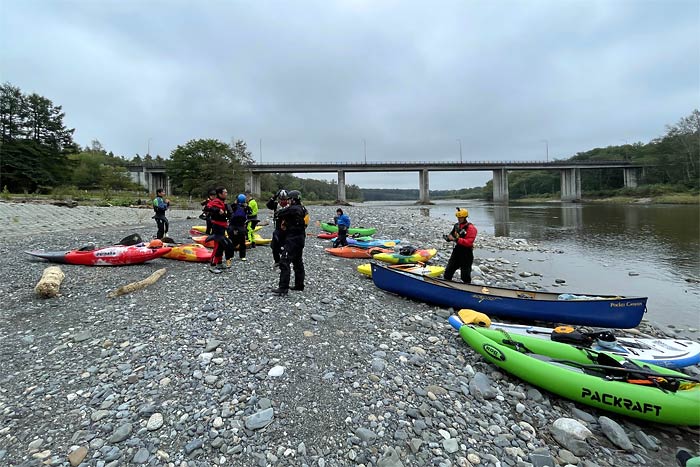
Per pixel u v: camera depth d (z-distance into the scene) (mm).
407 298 9508
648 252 19922
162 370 5086
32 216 22844
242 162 64938
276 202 8695
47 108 65750
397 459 3717
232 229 11156
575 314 7941
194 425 4035
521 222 39188
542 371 5332
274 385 4828
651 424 5012
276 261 8891
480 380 5355
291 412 4328
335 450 3816
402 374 5422
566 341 6453
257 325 6613
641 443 4629
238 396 4543
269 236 18578
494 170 99688
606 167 96188
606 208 61625
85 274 9789
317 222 26938
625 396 4961
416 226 27812
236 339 6027
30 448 3693
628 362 5688
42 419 4125
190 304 7605
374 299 9109
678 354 6141
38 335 6219
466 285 9266
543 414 4875
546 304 8000
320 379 5051
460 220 9812
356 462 3689
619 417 5070
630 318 7613
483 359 6230
